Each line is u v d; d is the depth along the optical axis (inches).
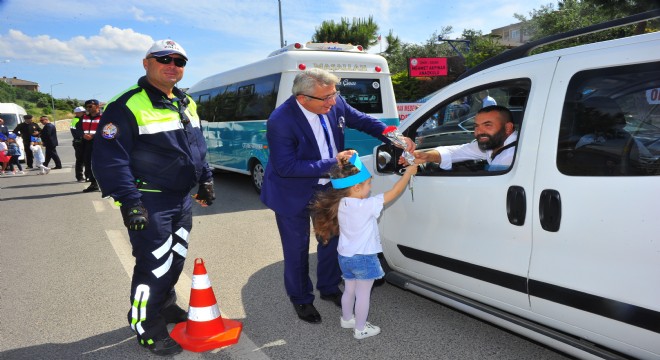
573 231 88.8
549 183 92.7
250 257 198.4
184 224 127.0
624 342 85.3
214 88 404.5
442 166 119.0
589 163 88.2
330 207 116.2
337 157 114.1
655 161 81.0
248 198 334.3
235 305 148.9
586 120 89.9
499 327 116.0
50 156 535.2
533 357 113.1
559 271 92.0
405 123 134.2
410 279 133.5
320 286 146.6
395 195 115.5
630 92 85.5
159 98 114.4
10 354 122.2
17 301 157.5
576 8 690.8
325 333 128.4
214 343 121.5
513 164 101.1
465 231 111.3
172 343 120.0
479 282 110.7
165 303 137.4
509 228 100.7
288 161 118.0
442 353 116.3
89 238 236.8
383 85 316.8
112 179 106.8
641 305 80.7
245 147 348.2
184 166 117.6
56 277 180.1
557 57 96.7
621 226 82.0
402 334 126.2
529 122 98.2
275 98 301.6
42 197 366.6
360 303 121.2
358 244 116.0
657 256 77.9
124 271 185.3
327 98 118.3
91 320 141.6
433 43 1114.1
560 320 95.3
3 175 525.7
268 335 128.3
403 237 131.2
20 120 767.7
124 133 108.7
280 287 163.3
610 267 84.1
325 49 318.3
